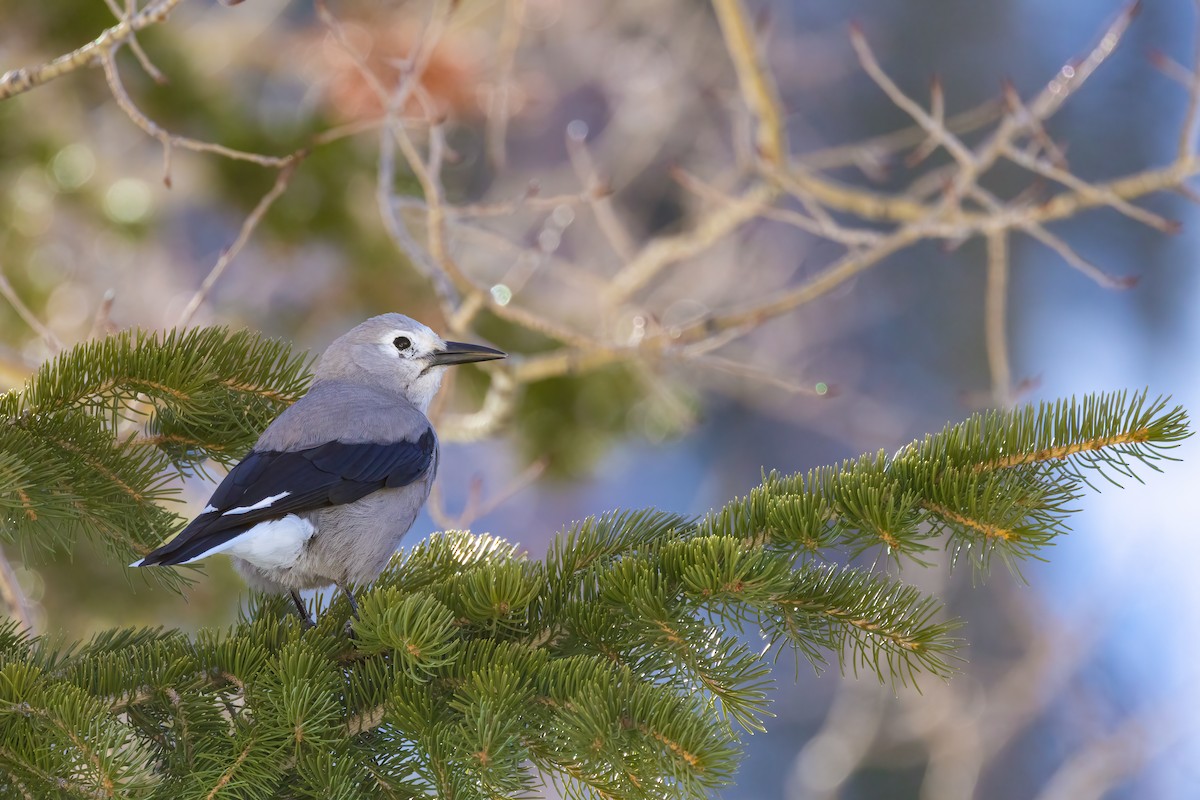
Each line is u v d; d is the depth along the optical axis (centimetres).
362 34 1327
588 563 593
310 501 686
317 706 517
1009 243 2428
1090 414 561
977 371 2389
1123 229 2394
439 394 1141
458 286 1162
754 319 1202
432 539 671
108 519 637
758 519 579
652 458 2358
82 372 636
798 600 555
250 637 582
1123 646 1830
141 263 1460
